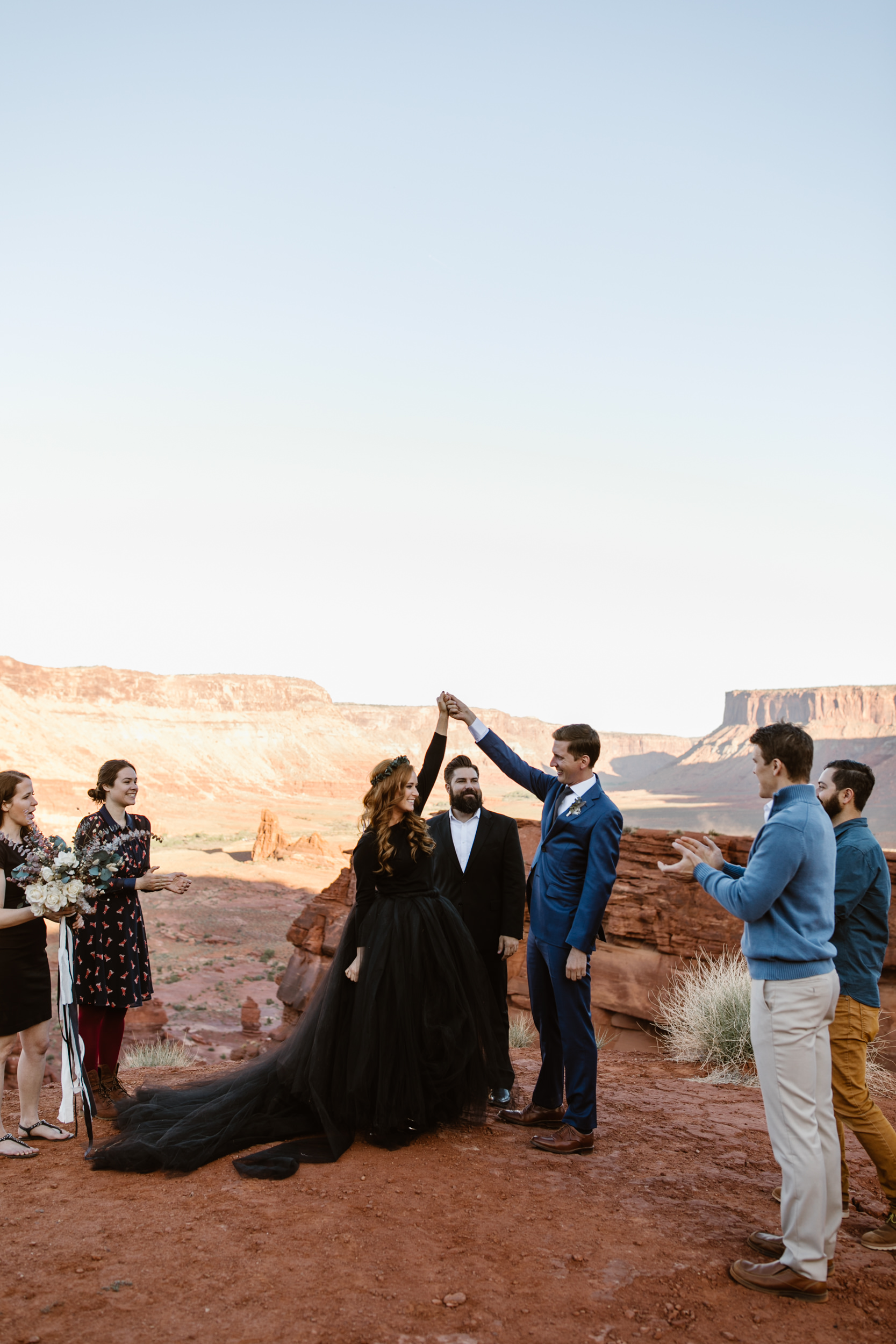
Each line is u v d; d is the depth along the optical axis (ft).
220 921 187.83
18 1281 10.32
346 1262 10.87
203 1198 12.71
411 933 15.48
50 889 14.90
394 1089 14.88
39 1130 15.67
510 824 19.86
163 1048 48.55
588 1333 9.70
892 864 25.68
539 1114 17.08
